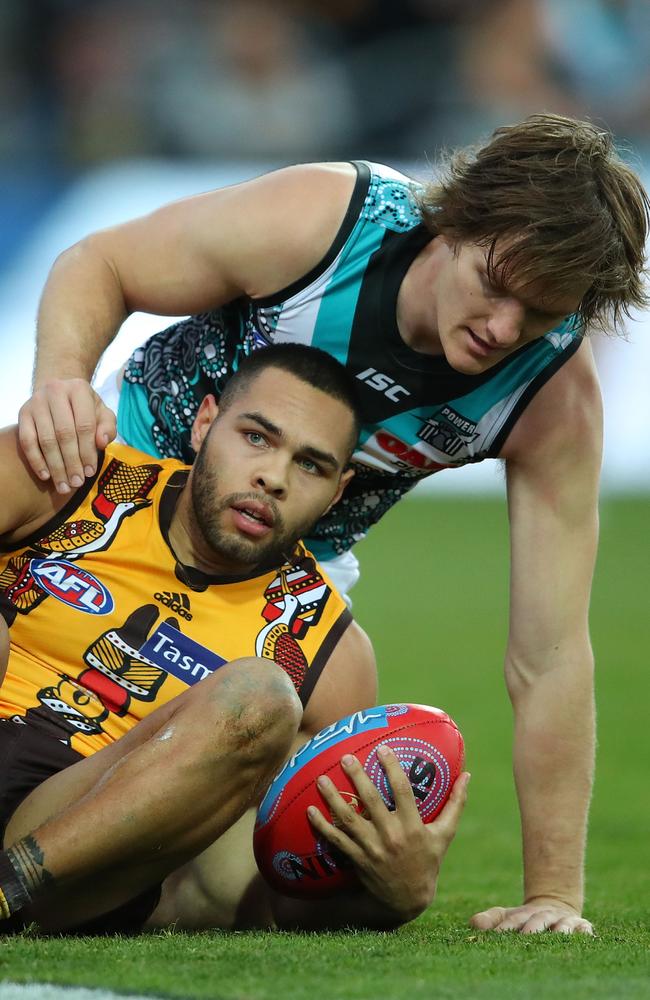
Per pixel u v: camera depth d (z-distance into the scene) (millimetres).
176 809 9156
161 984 7801
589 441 11922
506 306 10656
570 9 52969
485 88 52062
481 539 45469
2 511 11000
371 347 11742
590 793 11953
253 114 52125
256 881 10719
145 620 10953
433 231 11234
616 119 52531
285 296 11914
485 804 18859
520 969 8633
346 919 10453
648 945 9898
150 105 52531
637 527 46344
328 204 11789
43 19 54844
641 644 31172
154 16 54875
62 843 9031
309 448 10812
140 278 12430
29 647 10914
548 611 11922
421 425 11992
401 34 53281
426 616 34156
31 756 10500
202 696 9312
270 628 11086
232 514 10773
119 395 13688
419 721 10266
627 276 11227
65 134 51594
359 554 43094
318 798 9906
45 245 45438
